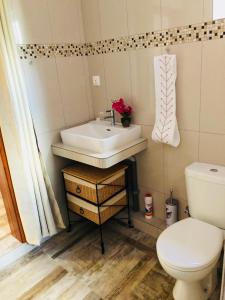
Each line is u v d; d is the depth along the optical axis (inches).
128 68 80.6
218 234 60.1
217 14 59.5
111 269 75.0
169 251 56.0
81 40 88.7
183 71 68.3
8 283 73.0
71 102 89.8
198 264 51.9
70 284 71.1
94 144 74.1
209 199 63.7
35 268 77.8
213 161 69.9
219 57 61.3
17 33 71.9
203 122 68.7
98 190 77.0
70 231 94.3
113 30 80.1
